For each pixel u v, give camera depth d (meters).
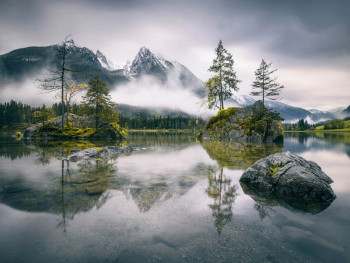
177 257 3.59
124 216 5.21
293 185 7.33
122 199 6.40
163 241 4.11
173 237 4.26
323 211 5.93
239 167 11.70
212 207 5.96
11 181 8.15
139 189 7.45
